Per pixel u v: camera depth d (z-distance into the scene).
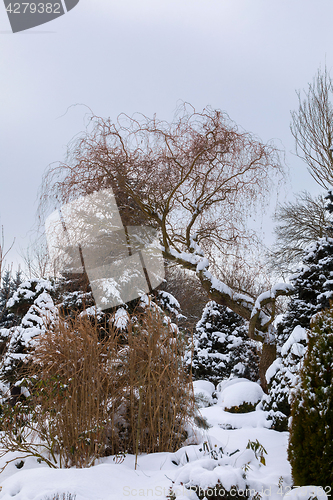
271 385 5.82
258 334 7.64
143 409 3.76
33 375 3.90
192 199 8.12
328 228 14.59
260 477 3.08
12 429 3.60
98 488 2.76
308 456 2.67
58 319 4.17
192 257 8.05
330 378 2.71
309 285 6.98
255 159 7.51
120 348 4.04
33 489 2.71
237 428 5.20
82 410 3.48
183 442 3.84
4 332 7.24
